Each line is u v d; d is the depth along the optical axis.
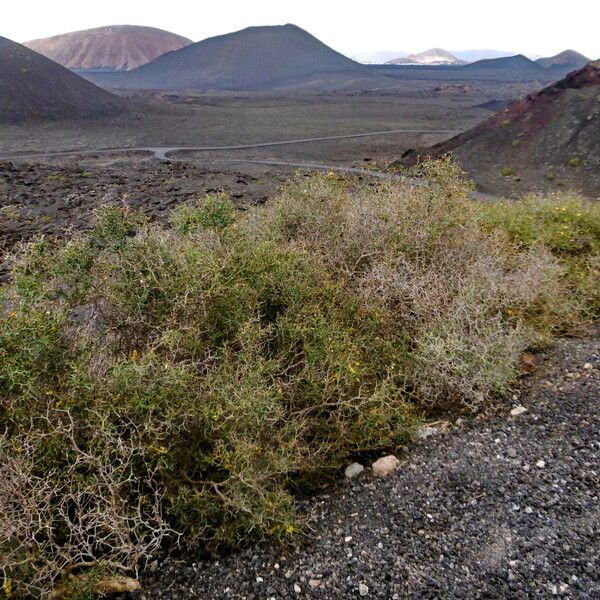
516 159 32.62
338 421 3.62
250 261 4.41
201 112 101.75
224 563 2.88
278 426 3.57
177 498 2.97
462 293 4.76
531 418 3.89
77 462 2.77
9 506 2.57
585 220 7.59
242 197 20.52
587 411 3.85
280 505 2.98
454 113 105.75
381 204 5.94
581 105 33.62
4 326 3.16
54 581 2.70
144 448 2.91
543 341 4.86
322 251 5.48
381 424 3.75
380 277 4.86
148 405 2.99
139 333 3.82
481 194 28.38
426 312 4.69
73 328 3.63
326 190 6.18
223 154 48.72
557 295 5.48
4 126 73.81
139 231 4.21
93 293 3.85
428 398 4.22
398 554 2.85
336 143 56.97
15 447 2.71
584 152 30.48
